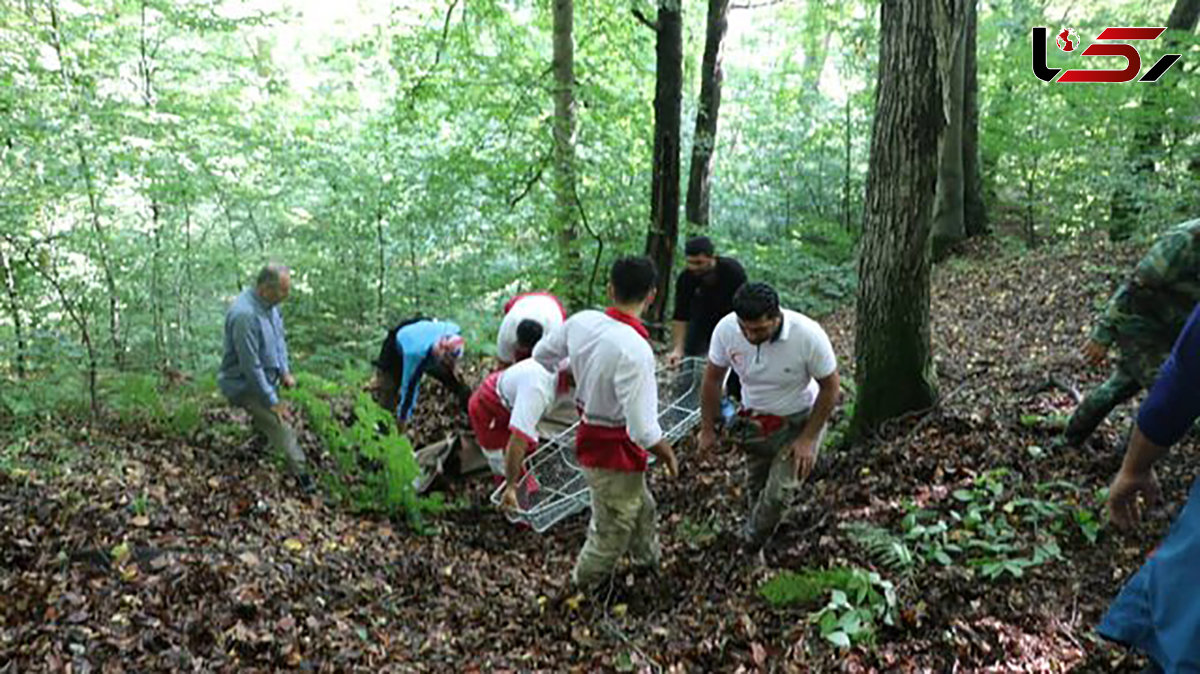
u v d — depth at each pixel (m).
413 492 5.30
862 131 16.58
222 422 6.59
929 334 5.36
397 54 10.27
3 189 6.03
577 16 11.28
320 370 8.95
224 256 8.50
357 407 5.44
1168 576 1.78
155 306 7.74
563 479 5.52
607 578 4.30
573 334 4.00
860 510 4.52
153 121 7.58
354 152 10.41
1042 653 3.03
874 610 3.39
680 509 5.55
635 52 11.70
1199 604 1.69
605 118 10.47
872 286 5.31
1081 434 4.68
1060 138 13.51
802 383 4.29
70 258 7.01
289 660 3.35
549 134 10.00
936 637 3.23
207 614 3.55
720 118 16.73
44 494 4.39
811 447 4.21
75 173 6.67
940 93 4.86
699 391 6.32
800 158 16.66
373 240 10.32
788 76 17.28
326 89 12.06
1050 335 8.67
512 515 5.47
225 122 8.67
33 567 3.72
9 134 6.24
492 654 3.67
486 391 5.70
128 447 5.50
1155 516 3.85
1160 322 4.11
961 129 14.41
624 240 10.49
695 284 6.33
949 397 6.29
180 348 8.03
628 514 4.11
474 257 10.55
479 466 6.14
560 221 9.88
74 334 6.97
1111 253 11.23
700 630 3.65
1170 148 11.43
